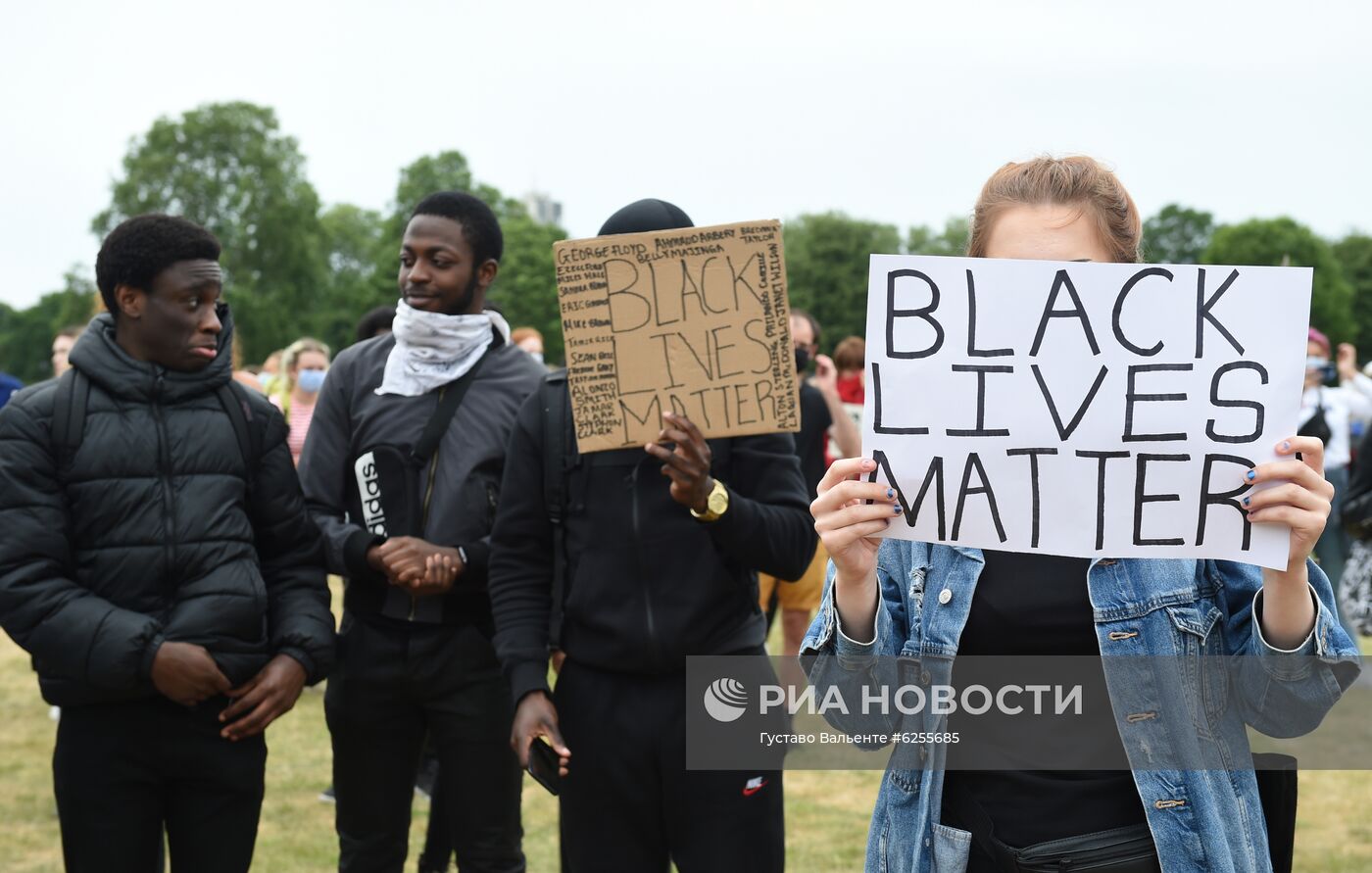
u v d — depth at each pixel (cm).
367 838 391
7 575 316
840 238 7612
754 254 310
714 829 309
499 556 334
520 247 6862
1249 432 202
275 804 566
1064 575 209
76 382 328
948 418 209
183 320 329
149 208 6881
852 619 211
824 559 695
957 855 204
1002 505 208
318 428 398
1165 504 204
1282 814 209
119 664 312
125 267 326
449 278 391
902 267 210
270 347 6850
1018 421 208
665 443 314
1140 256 225
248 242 7094
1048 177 218
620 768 312
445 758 381
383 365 397
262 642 341
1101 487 206
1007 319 208
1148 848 198
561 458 323
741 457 327
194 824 338
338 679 383
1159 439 204
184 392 332
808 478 596
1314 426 923
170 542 326
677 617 308
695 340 310
